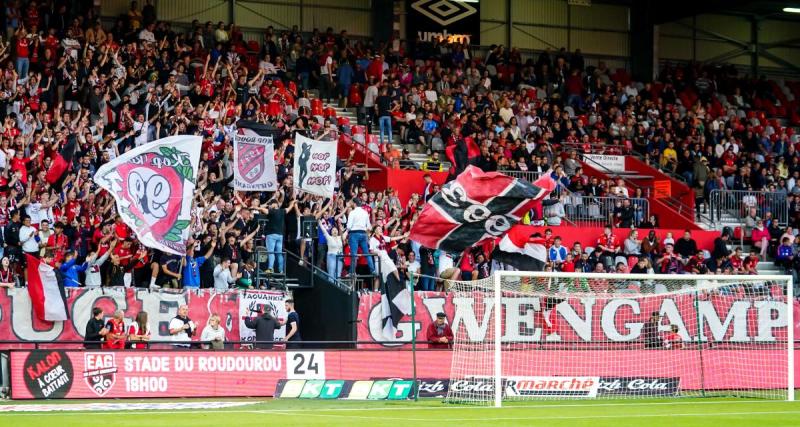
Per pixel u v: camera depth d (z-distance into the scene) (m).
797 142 48.41
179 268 27.45
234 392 23.73
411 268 30.47
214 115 34.47
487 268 31.58
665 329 28.84
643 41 52.75
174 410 20.16
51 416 18.58
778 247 39.00
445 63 46.09
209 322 25.08
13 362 22.36
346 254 30.50
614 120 46.16
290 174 32.44
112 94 34.28
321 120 39.56
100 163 30.55
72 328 25.62
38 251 26.42
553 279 29.00
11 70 32.69
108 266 27.33
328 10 47.56
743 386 27.62
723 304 29.41
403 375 25.11
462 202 26.33
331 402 22.77
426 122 41.62
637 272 32.38
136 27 39.81
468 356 25.78
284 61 42.72
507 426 17.08
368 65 43.38
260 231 30.67
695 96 50.50
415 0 48.94
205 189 31.14
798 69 56.78
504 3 51.22
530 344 27.27
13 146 29.56
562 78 47.06
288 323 26.88
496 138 40.53
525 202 26.38
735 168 44.31
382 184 37.28
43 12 37.94
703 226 40.91
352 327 28.28
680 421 18.53
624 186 40.72
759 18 55.91
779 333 29.84
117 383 22.98
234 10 45.84
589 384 24.94
